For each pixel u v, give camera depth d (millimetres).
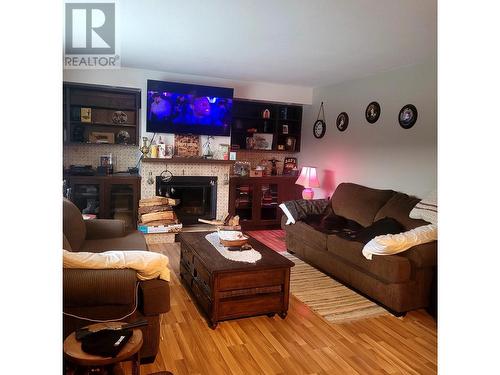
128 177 5172
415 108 4230
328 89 5871
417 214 3703
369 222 4336
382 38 3387
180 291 3471
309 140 6402
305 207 4941
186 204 5660
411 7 2664
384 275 3133
